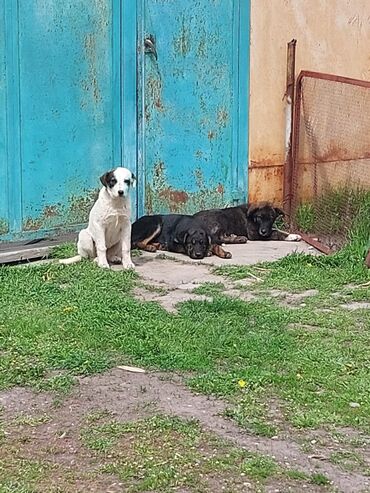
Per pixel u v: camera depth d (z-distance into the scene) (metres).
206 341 5.59
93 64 8.73
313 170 10.62
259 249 9.13
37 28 8.21
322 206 10.14
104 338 5.60
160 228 8.95
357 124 11.04
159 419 4.36
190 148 9.75
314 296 6.94
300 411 4.51
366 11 11.67
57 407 4.57
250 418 4.41
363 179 10.95
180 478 3.73
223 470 3.81
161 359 5.25
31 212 8.38
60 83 8.47
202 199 9.95
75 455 3.98
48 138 8.43
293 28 10.61
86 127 8.74
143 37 9.09
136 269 7.98
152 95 9.29
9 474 3.79
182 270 8.00
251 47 10.16
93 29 8.68
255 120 10.31
